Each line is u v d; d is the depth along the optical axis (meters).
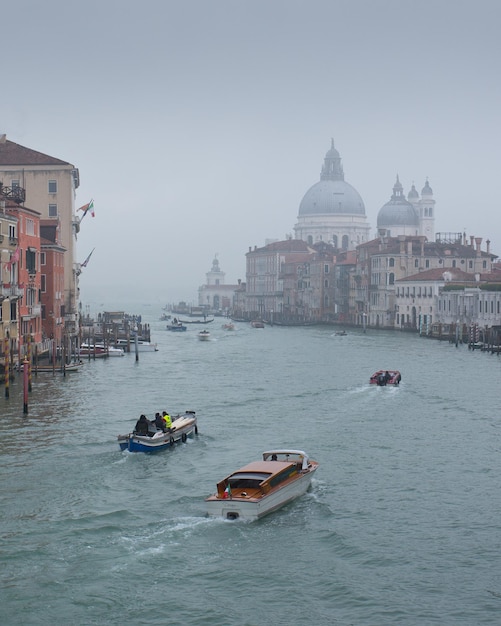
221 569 31.84
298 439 52.16
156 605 29.12
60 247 97.88
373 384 78.56
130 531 35.28
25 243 81.19
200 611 28.78
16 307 76.44
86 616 28.39
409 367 95.94
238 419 59.03
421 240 194.50
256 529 35.75
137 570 31.64
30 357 74.31
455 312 154.50
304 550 33.66
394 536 35.19
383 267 191.62
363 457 47.56
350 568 32.03
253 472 38.66
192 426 52.62
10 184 112.38
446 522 36.84
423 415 60.91
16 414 58.94
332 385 78.50
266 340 155.38
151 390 73.19
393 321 189.88
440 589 30.41
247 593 30.05
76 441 50.34
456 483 42.53
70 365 87.50
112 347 117.81
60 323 101.12
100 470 44.16
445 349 125.06
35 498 39.28
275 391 73.81
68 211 112.44
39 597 29.52
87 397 67.44
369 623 28.08
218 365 98.88
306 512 38.00
